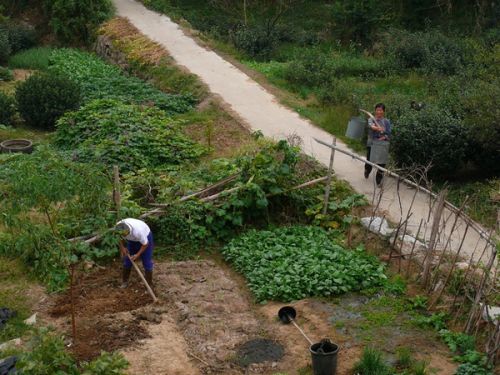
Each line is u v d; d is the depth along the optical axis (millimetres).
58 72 22359
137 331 8836
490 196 12219
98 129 15688
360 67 21812
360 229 11578
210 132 15562
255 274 10234
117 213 10742
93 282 10062
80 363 8055
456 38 23422
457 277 9539
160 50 23109
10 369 7578
